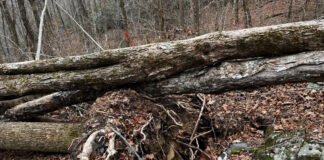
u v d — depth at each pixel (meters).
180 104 4.10
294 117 4.00
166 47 3.70
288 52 3.35
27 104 4.65
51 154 4.31
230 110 4.57
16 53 11.48
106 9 16.25
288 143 3.35
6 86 4.48
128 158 3.21
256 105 4.70
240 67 3.53
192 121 4.07
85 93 4.42
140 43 10.55
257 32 3.36
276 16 12.69
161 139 3.62
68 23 17.22
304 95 4.68
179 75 3.94
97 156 3.24
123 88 4.20
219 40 3.50
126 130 3.47
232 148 3.86
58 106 4.61
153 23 12.25
